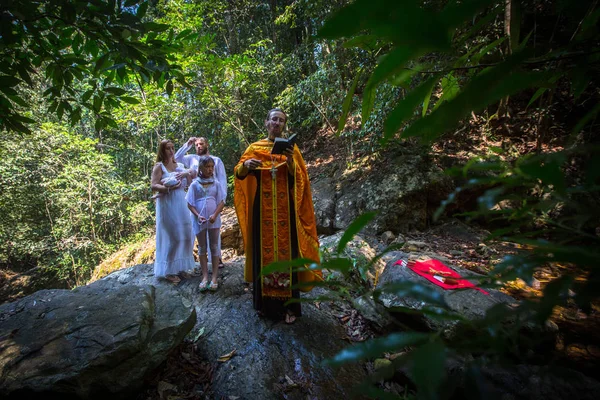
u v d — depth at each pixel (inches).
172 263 140.9
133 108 288.2
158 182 139.2
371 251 142.3
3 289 414.9
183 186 144.5
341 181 231.9
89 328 83.0
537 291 106.0
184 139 360.8
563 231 13.0
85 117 389.4
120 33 63.2
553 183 10.2
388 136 10.2
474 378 11.9
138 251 259.4
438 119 9.1
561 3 14.2
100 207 358.6
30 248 375.9
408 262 118.9
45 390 68.4
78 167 334.0
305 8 258.1
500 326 12.1
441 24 7.6
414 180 197.3
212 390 86.2
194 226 135.7
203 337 105.4
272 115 111.3
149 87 269.7
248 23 398.6
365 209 195.5
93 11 57.8
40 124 338.0
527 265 11.8
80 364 72.3
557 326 88.8
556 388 48.3
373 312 106.4
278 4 407.8
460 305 88.4
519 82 8.6
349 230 14.5
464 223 195.2
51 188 357.4
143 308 91.3
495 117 237.3
